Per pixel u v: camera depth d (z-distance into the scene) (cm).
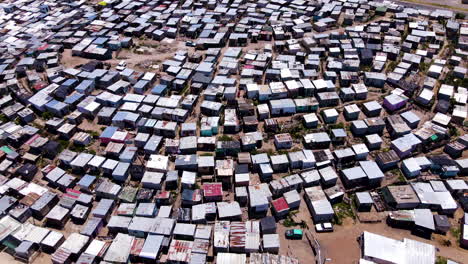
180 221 5797
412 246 5288
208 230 5609
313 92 8812
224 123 7738
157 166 6669
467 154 7188
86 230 5609
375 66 9731
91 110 8125
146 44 11575
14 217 5850
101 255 5284
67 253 5269
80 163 6806
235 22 12838
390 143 7362
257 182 6650
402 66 9650
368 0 14538
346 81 9156
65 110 8331
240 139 7544
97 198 6356
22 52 10694
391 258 5147
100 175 6806
